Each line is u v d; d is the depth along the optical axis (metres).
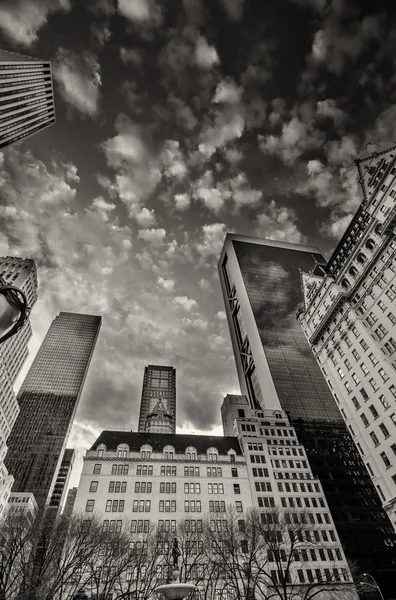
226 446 92.69
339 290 67.75
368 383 57.62
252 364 181.12
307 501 81.50
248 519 55.00
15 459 193.25
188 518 68.19
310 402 138.12
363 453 57.06
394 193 58.78
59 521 42.94
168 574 46.41
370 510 95.56
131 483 76.50
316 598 65.56
